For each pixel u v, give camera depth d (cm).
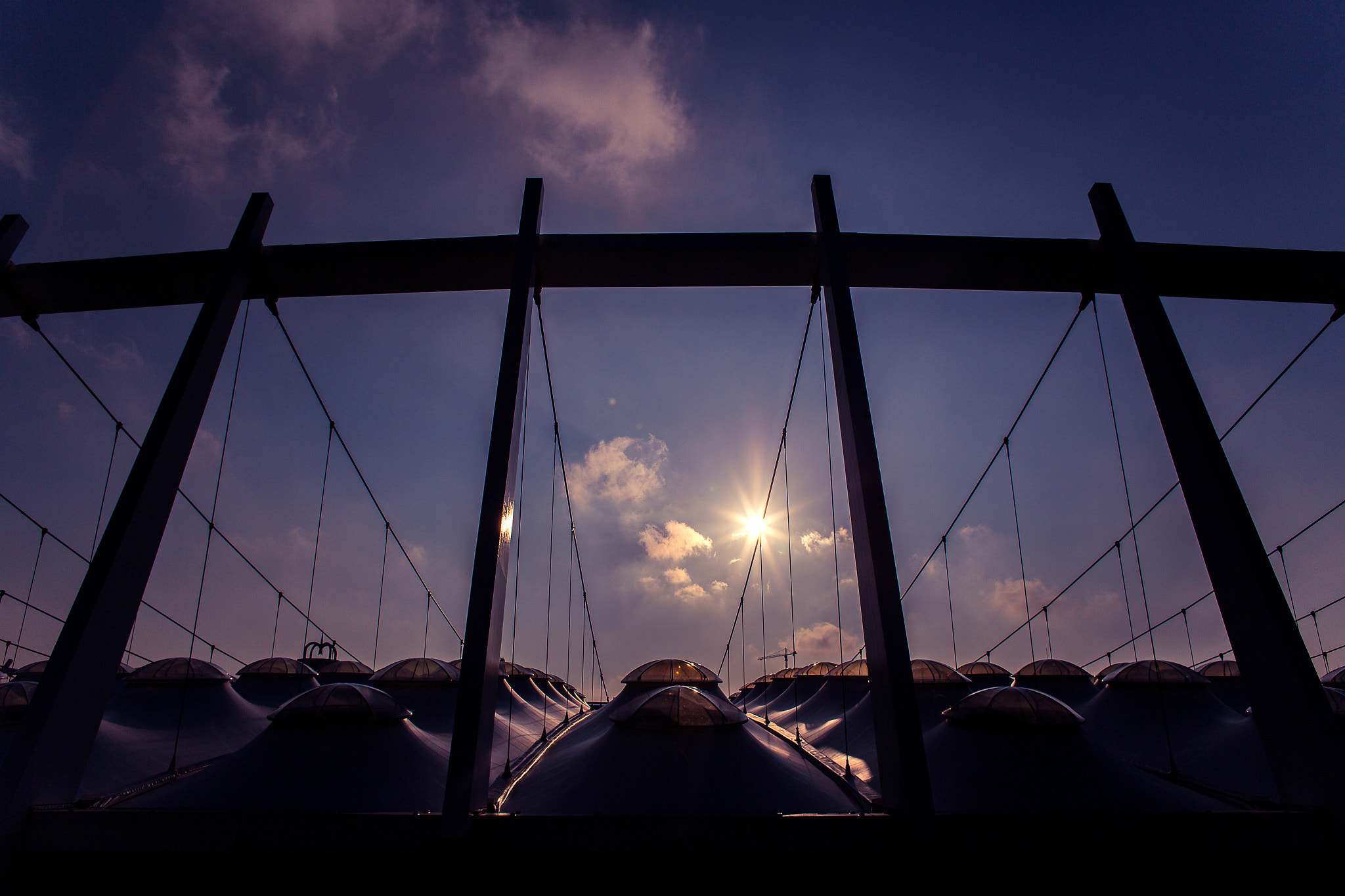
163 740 2398
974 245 1716
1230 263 1697
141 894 1190
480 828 1202
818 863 1196
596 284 1783
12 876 1194
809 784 1636
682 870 1191
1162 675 2834
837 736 2594
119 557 1388
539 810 1548
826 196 1714
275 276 1741
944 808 1669
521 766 2031
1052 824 1234
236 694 2905
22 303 1761
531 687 4062
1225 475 1456
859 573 1427
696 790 1523
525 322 1579
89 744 1345
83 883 1199
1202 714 2700
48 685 1280
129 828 1223
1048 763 1722
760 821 1213
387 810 1580
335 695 1831
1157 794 1669
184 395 1517
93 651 1344
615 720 1817
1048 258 1736
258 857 1202
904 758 1243
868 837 1209
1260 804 1606
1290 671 1324
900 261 1742
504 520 1393
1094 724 2823
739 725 1759
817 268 1745
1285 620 1354
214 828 1216
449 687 2886
